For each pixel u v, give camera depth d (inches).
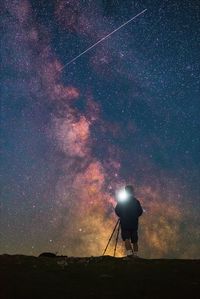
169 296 265.4
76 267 324.2
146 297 264.2
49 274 304.2
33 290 271.3
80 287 278.7
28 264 330.0
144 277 300.2
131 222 462.0
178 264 334.3
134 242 461.4
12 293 266.8
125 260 351.9
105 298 261.4
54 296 262.4
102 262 341.7
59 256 393.4
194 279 295.4
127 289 276.8
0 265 324.2
